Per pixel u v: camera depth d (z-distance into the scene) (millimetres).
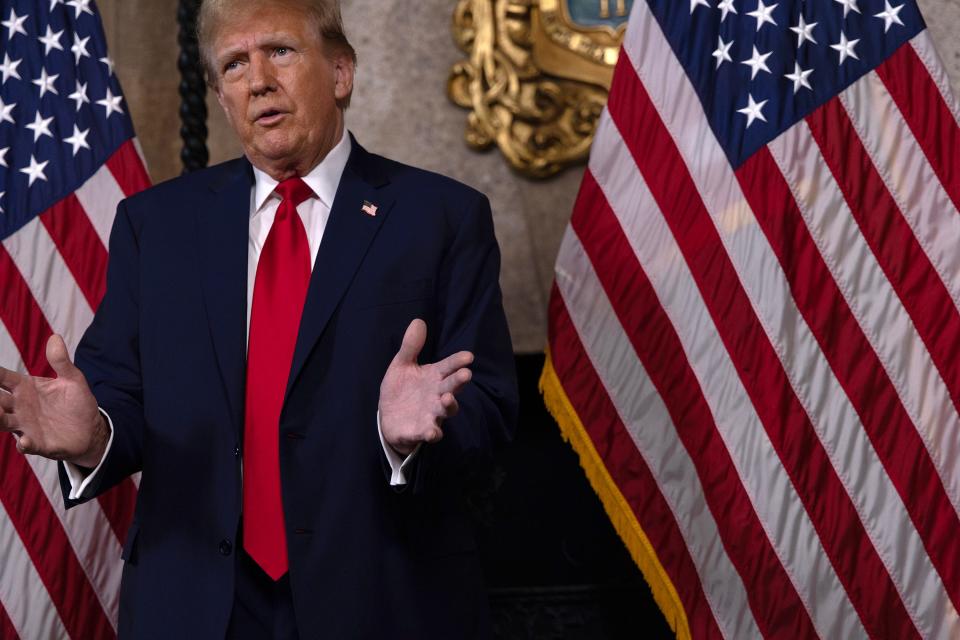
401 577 3209
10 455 4828
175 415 3363
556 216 6078
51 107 5145
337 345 3324
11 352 4875
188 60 5695
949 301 4754
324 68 3629
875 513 4656
